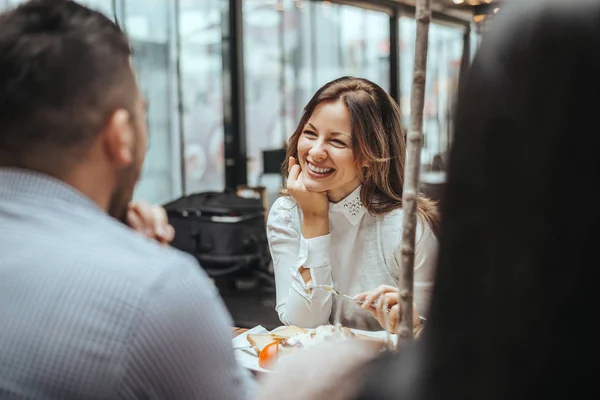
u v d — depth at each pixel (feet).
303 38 21.70
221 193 14.60
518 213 1.09
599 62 1.05
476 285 1.13
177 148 18.83
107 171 2.42
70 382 2.00
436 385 1.20
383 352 1.54
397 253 5.38
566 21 1.07
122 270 2.10
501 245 1.11
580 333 1.08
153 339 2.05
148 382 2.06
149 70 17.97
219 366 2.23
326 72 22.77
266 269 14.03
